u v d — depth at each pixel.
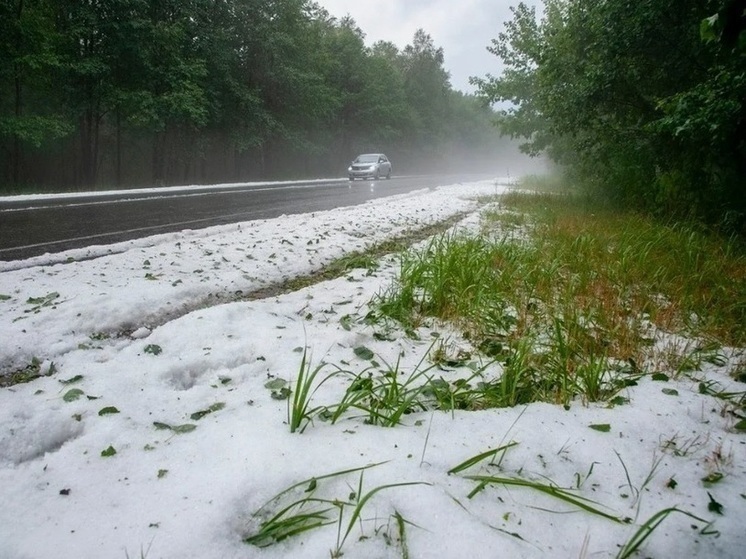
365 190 19.64
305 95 31.16
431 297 4.32
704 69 8.48
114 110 20.22
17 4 15.89
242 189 18.12
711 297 4.20
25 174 21.55
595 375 2.59
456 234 8.11
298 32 30.36
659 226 7.69
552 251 5.95
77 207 10.12
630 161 10.51
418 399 2.52
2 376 2.72
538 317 3.89
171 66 19.81
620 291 4.58
